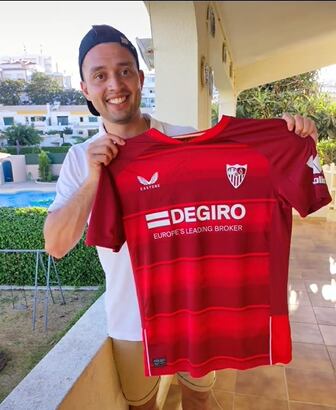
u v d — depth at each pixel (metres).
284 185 1.18
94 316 1.71
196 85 1.94
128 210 1.23
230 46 3.87
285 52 5.05
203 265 1.26
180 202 1.23
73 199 1.17
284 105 9.50
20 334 3.53
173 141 1.20
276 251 1.24
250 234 1.24
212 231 1.25
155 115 2.03
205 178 1.22
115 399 1.61
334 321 3.05
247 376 2.38
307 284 3.80
